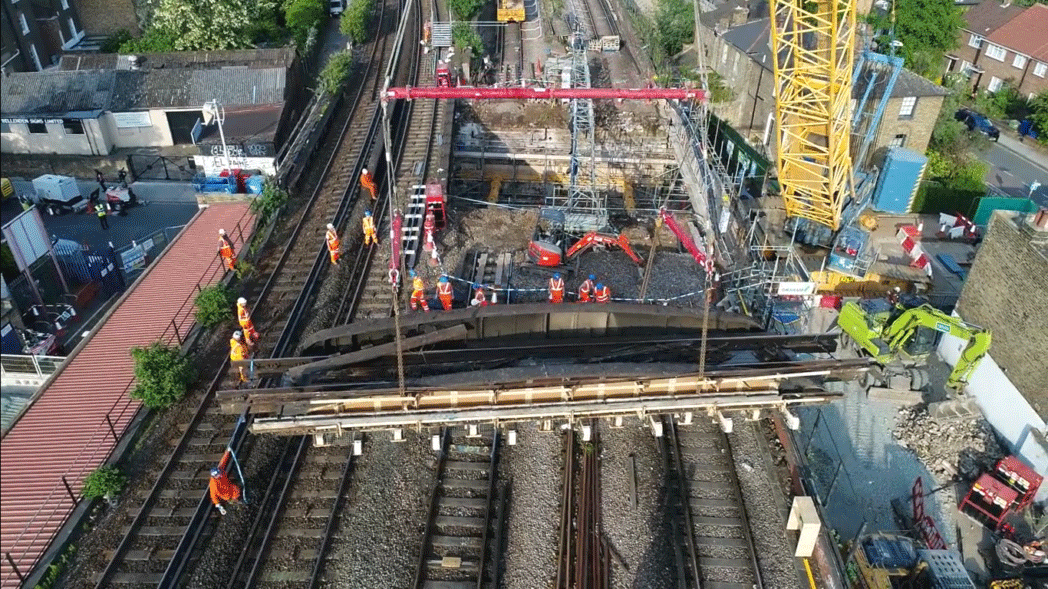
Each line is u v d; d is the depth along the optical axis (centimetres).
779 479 1931
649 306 2044
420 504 1845
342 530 1781
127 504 1836
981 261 2591
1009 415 2397
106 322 2472
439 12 5459
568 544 1745
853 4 2920
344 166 3525
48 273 2798
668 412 1706
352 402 1658
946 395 2623
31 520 1747
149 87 4200
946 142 4241
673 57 5088
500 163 3991
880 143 3994
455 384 1675
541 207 3344
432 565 1695
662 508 1856
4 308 2342
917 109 3900
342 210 3127
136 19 5550
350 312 2534
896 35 4584
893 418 2558
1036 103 4819
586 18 5256
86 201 3612
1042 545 2084
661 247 3212
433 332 1903
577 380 1694
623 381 1706
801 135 3288
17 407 2145
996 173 4425
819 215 3403
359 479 1917
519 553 1723
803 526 1697
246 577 1677
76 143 4106
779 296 2822
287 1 5644
